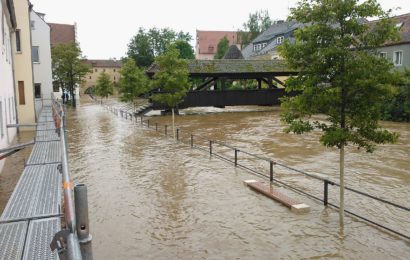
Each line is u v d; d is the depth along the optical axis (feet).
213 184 41.88
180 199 36.81
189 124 101.65
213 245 26.53
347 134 28.40
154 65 124.36
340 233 28.17
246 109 145.69
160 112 136.26
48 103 119.24
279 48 30.71
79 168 50.93
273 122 103.81
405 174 46.21
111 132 87.92
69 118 124.77
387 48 135.74
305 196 37.27
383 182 42.60
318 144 68.54
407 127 91.50
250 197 37.09
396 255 24.59
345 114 29.32
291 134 81.35
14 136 71.72
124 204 35.65
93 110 160.56
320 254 24.84
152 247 26.40
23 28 87.40
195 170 48.57
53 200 22.43
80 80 181.47
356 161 54.03
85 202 10.16
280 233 28.35
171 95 78.89
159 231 29.22
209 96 130.41
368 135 28.91
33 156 34.42
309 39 29.37
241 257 24.64
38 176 27.68
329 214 32.22
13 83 75.82
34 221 19.30
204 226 29.99
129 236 28.37
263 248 25.88
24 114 87.81
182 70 81.25
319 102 28.84
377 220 30.89
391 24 28.12
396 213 32.50
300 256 24.59
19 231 18.04
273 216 31.89
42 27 121.19
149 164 52.60
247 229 29.19
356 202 35.45
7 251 15.97
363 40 28.84
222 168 49.65
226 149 64.13
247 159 55.47
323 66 28.76
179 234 28.55
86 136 82.02
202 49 350.23
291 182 42.52
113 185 42.19
